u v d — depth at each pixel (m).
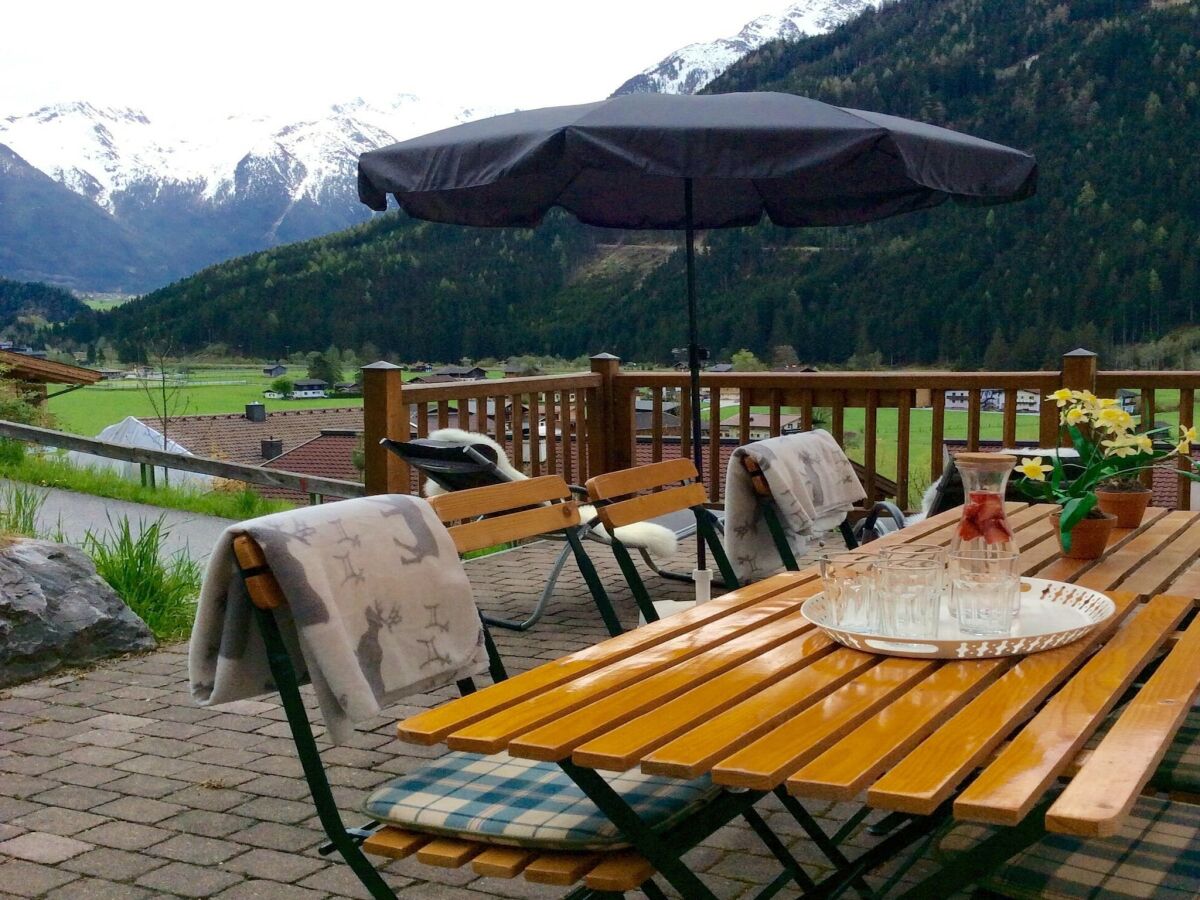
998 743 1.48
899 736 1.47
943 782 1.30
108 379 22.31
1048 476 3.92
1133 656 1.86
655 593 5.43
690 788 1.89
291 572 1.89
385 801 1.90
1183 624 2.24
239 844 2.71
